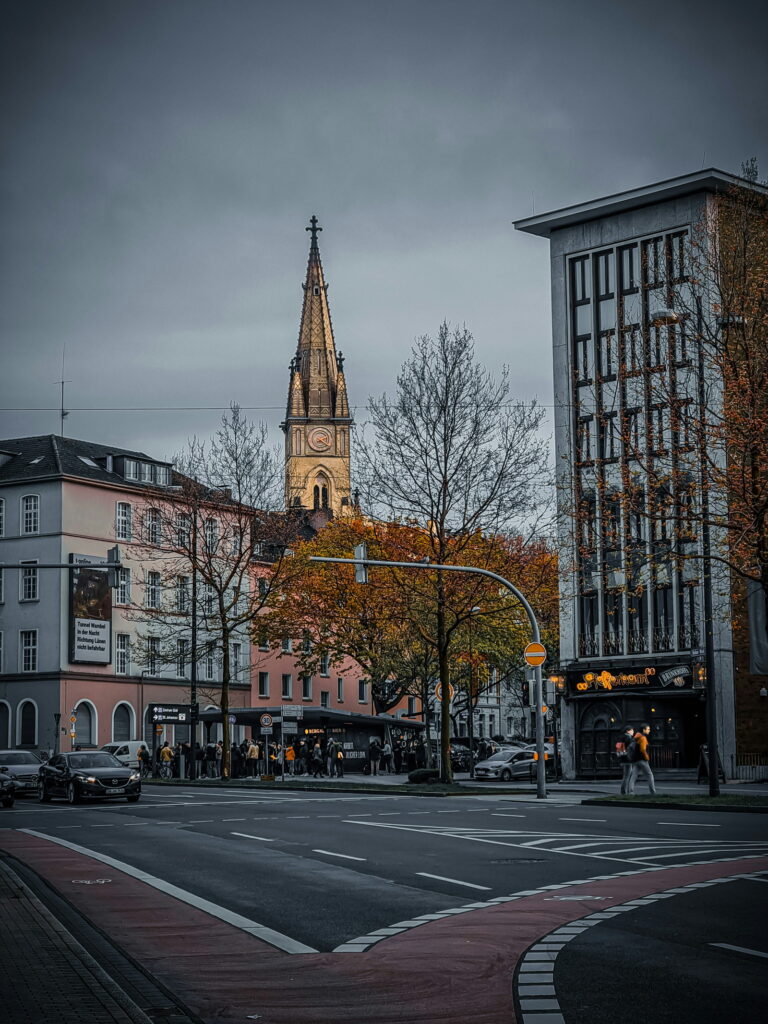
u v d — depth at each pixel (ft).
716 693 165.68
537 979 33.58
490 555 155.74
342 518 201.26
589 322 184.55
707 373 128.77
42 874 61.36
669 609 173.17
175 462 199.31
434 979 34.19
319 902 49.39
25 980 32.22
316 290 500.74
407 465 153.99
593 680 178.50
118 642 258.37
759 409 109.09
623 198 178.81
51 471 252.21
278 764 204.64
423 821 90.27
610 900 48.11
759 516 105.09
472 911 46.34
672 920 42.93
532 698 133.90
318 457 489.26
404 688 245.04
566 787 150.30
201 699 272.72
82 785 129.70
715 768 111.04
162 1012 30.25
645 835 76.23
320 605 201.46
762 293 114.83
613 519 140.67
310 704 302.45
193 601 193.67
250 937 41.55
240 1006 31.12
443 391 153.69
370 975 34.91
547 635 227.20
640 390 127.54
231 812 106.42
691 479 116.26
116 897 52.11
